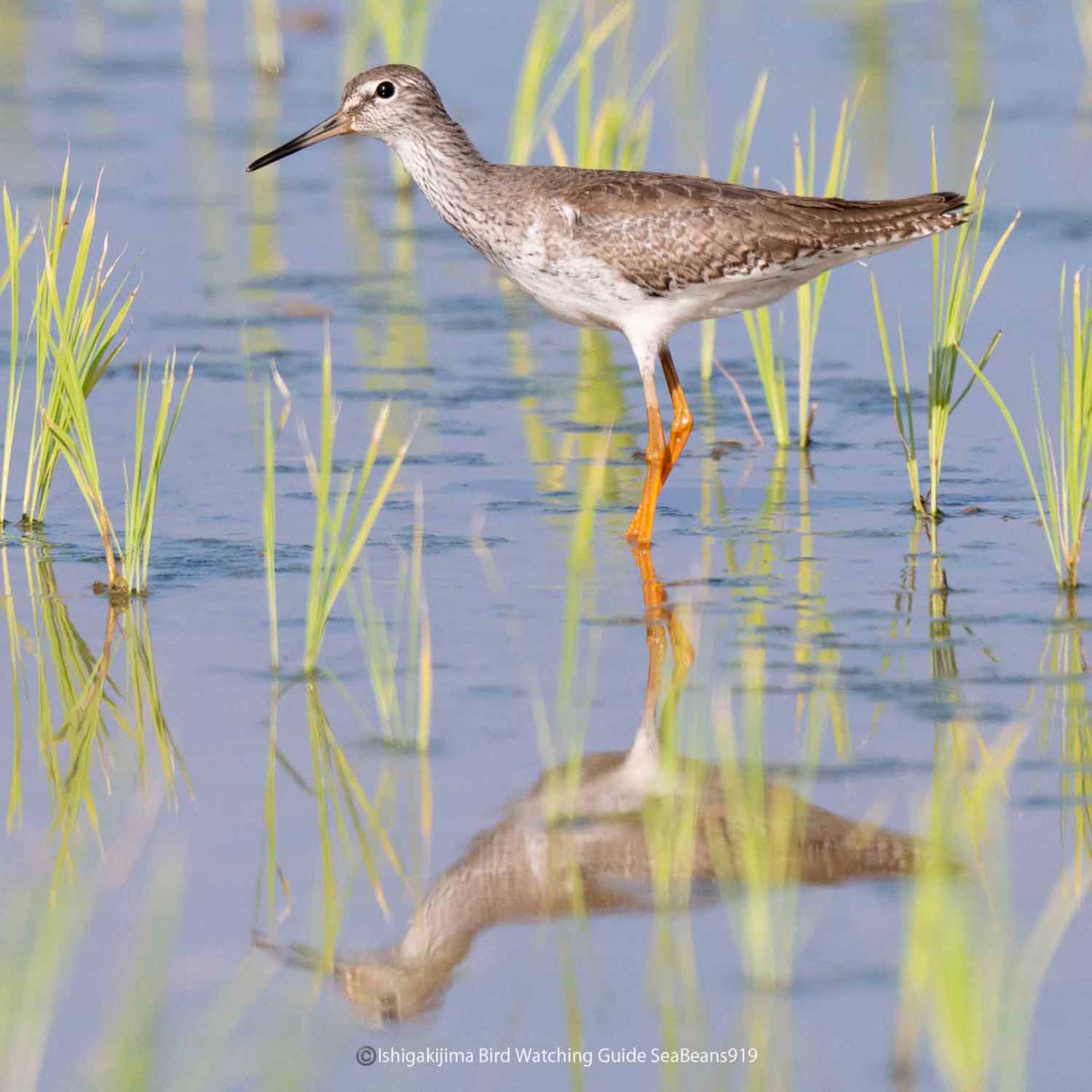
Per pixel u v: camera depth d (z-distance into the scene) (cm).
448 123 1550
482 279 2197
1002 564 1358
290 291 2105
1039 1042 792
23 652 1201
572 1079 781
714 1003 827
